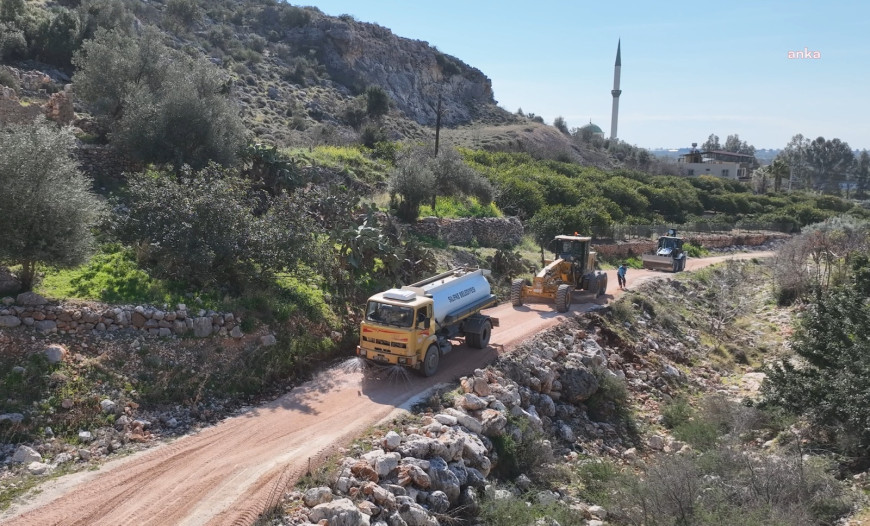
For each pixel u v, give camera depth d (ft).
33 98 108.06
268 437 41.93
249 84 233.76
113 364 44.19
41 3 193.36
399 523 33.68
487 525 38.14
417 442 40.24
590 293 91.56
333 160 120.78
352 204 77.77
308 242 61.67
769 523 37.81
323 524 31.09
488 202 135.74
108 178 75.46
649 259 133.18
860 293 70.69
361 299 68.13
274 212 62.44
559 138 351.46
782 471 45.09
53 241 46.24
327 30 321.73
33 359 41.11
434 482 38.34
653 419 64.28
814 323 63.36
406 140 243.19
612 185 209.46
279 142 156.04
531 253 117.70
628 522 42.24
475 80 414.62
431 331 55.16
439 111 135.33
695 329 97.50
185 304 51.57
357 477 36.47
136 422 41.19
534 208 151.84
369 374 55.31
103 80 92.73
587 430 58.75
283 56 294.05
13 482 33.65
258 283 59.06
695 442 57.31
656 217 208.44
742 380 79.82
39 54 154.81
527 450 48.24
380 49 345.31
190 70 96.12
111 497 33.35
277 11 330.95
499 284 92.73
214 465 37.60
